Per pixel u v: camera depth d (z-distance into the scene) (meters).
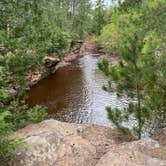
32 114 14.27
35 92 29.59
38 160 8.93
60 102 26.52
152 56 12.49
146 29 16.94
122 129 11.30
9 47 15.26
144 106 12.22
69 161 9.03
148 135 13.13
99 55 53.44
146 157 8.75
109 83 12.76
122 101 25.84
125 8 27.50
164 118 12.48
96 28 62.72
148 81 11.97
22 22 15.72
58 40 36.75
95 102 26.11
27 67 15.52
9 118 13.70
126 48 11.82
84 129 11.10
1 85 10.40
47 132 9.76
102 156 9.05
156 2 17.94
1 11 15.33
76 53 53.38
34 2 16.28
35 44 16.16
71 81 34.16
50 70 37.31
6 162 8.80
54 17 42.88
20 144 8.68
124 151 9.04
